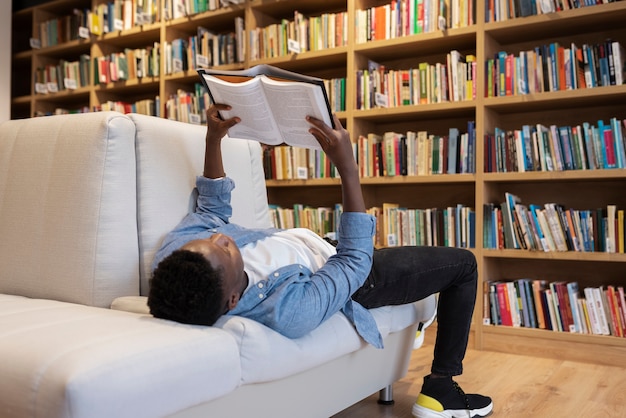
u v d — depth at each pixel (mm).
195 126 1836
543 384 2322
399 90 3322
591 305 2771
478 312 2994
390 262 1686
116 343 1004
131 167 1583
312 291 1336
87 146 1542
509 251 2945
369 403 2035
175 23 4125
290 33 3650
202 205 1674
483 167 3031
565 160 2855
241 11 3867
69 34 4773
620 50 2752
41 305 1407
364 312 1603
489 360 2742
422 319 2045
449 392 1812
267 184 3691
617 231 2734
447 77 3184
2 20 4594
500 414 1921
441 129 3512
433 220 3184
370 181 3352
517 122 3270
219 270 1191
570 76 2850
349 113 3426
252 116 1499
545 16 2879
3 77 4605
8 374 958
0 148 1740
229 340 1176
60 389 886
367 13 3414
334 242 1904
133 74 4383
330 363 1568
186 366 1056
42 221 1591
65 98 4914
